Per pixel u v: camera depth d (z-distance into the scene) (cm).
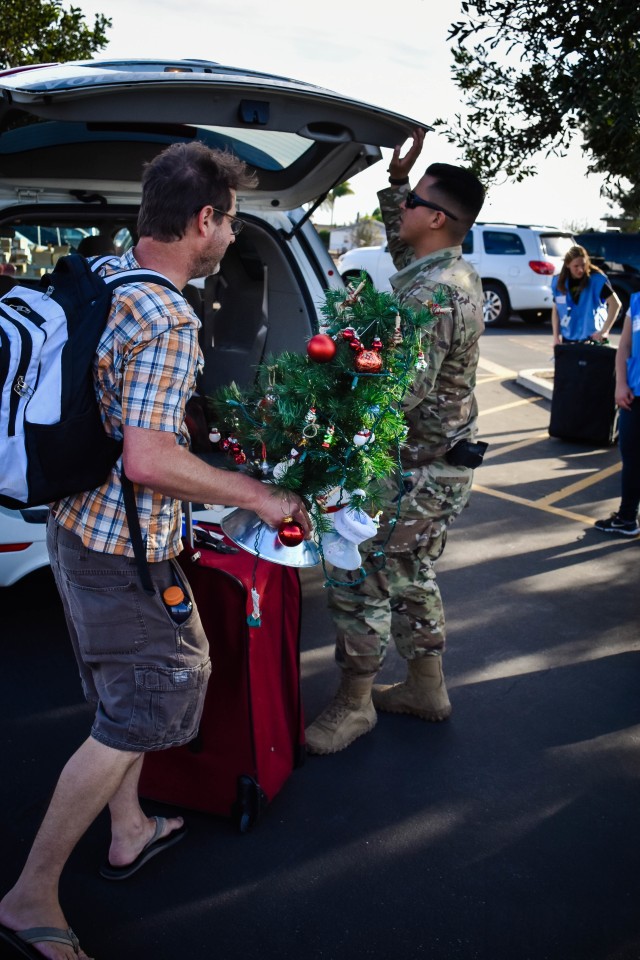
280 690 279
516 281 1581
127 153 362
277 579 267
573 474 671
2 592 422
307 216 414
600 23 392
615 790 296
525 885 252
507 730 327
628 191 484
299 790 289
